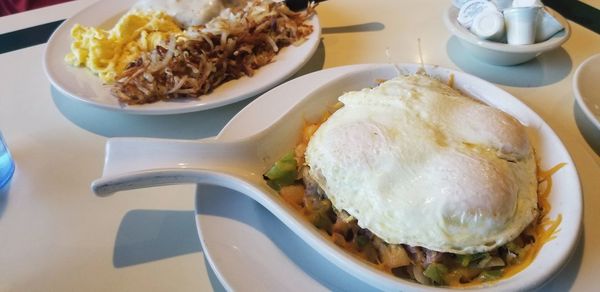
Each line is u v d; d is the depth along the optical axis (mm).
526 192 221
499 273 208
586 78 311
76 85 346
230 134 271
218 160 241
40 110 350
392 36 422
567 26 352
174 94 331
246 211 237
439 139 224
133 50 389
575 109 329
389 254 215
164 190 278
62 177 290
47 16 477
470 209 198
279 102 299
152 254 243
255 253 219
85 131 329
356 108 253
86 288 227
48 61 369
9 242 250
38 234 254
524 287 179
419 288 177
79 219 262
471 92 290
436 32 425
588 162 262
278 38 385
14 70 395
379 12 457
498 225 201
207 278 230
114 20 444
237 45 362
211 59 345
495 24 352
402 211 207
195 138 323
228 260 214
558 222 212
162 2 429
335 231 232
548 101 338
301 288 207
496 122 233
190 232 254
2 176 281
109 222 260
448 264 211
